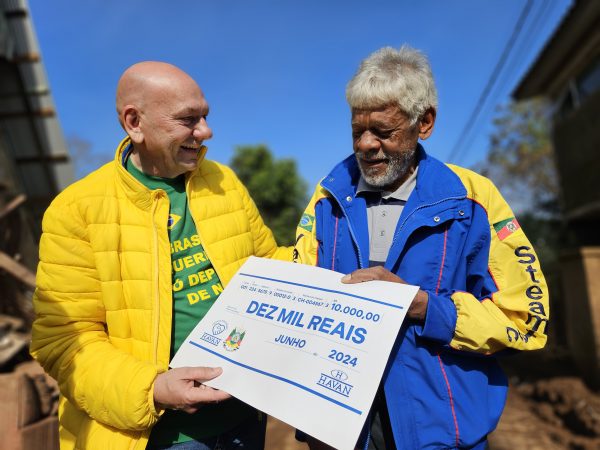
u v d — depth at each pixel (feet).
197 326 5.13
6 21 23.61
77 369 4.85
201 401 4.42
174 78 5.15
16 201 15.62
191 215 5.64
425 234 4.73
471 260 4.76
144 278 5.17
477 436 4.53
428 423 4.52
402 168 4.91
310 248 5.50
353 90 4.68
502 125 63.62
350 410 3.90
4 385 8.60
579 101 26.94
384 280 4.46
